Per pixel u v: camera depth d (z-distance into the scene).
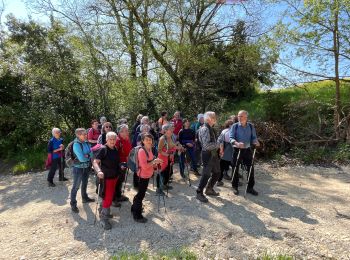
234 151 7.11
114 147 5.62
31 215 6.57
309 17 10.60
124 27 15.56
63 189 8.45
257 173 9.20
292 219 5.82
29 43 14.72
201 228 5.49
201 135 6.65
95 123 9.67
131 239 5.18
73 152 6.54
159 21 15.88
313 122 12.20
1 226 6.11
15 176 11.12
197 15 16.67
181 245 4.93
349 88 12.52
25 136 14.02
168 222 5.78
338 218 5.84
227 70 16.91
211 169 6.67
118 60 14.36
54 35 14.37
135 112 14.70
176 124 9.94
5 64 14.83
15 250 5.03
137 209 5.76
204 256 4.61
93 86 14.42
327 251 4.67
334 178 8.55
